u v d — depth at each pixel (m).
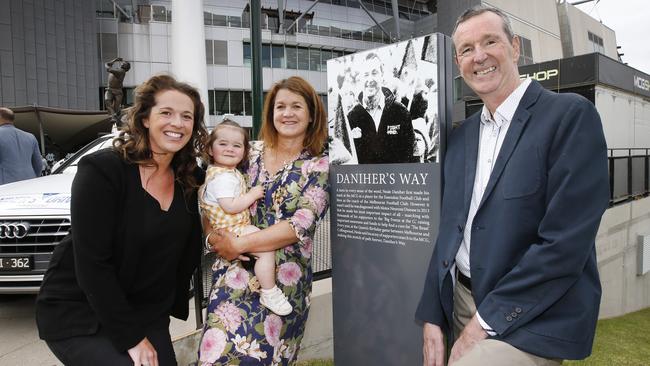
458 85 15.20
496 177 1.83
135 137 1.99
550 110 1.76
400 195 2.40
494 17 1.87
